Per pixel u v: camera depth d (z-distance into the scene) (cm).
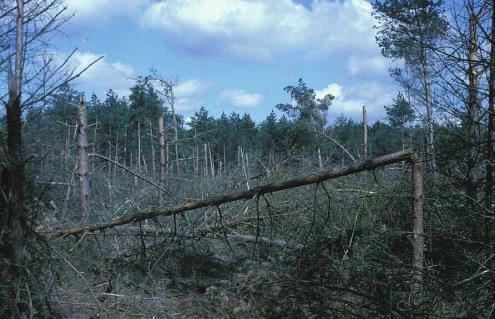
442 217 718
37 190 520
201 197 1057
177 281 778
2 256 474
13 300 473
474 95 680
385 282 595
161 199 997
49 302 582
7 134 482
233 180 1084
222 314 647
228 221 906
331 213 818
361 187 828
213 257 893
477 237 666
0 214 477
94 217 951
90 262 728
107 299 682
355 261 650
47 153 532
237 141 3609
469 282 578
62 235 686
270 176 1043
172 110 1641
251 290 661
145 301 693
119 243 832
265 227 895
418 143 808
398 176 844
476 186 697
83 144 1054
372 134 3020
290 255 777
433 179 746
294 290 631
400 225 757
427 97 746
